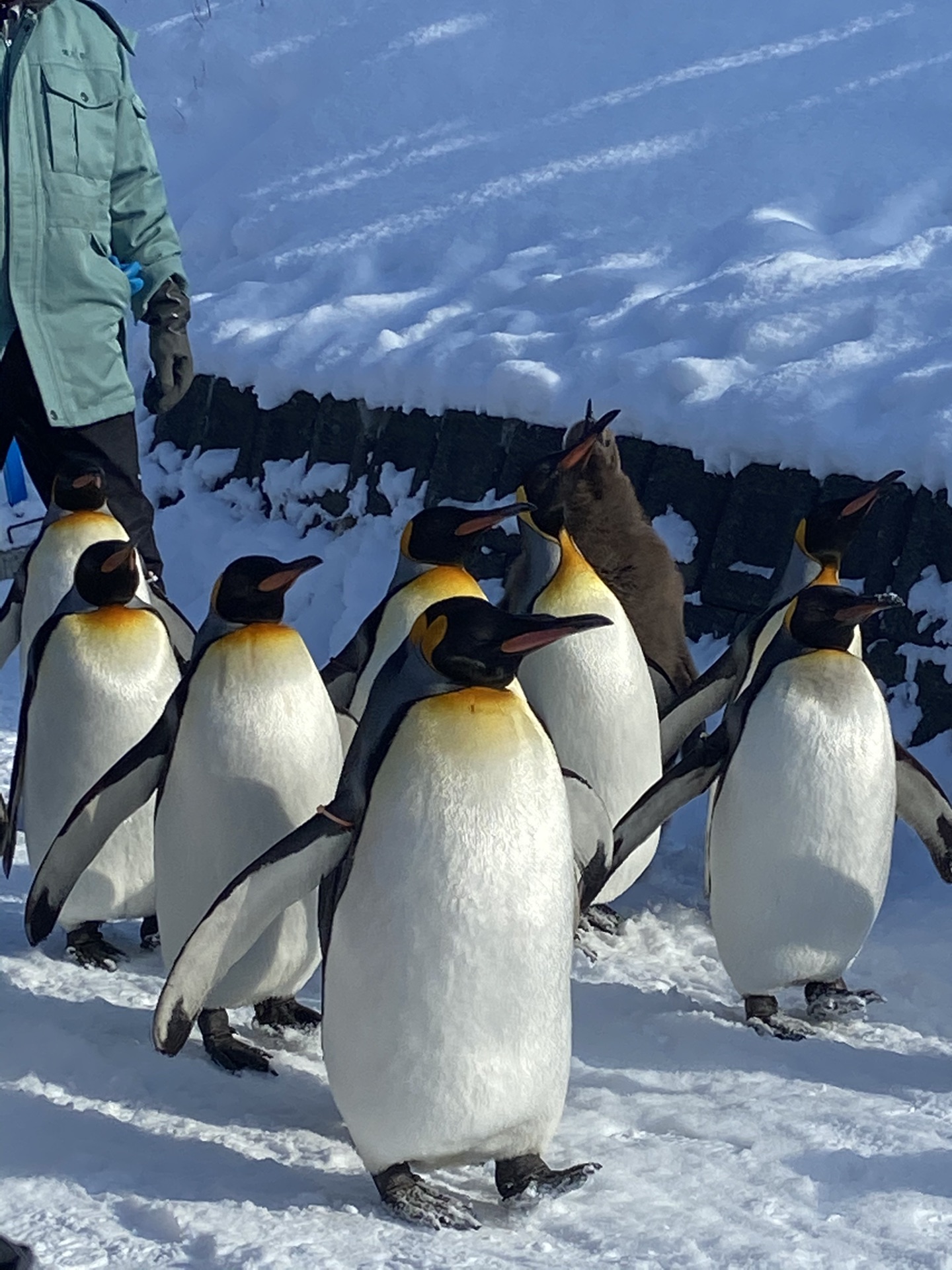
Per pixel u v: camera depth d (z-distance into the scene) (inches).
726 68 387.2
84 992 175.0
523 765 122.0
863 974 188.1
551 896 123.1
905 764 175.8
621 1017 172.7
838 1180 133.0
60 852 158.9
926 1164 133.7
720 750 169.5
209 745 146.6
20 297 239.6
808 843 161.8
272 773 146.1
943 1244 120.0
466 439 307.4
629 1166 135.0
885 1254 118.3
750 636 189.6
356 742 128.4
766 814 162.1
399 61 437.7
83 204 241.6
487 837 120.7
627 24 419.2
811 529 185.9
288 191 413.4
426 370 315.3
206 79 482.0
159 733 154.7
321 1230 121.8
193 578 340.2
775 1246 118.8
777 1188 130.6
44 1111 142.3
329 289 368.8
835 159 343.6
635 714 189.9
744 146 356.5
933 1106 148.5
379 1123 126.3
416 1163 129.8
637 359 290.5
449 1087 123.7
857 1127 142.1
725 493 272.7
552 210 360.2
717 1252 118.3
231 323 367.2
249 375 352.5
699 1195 129.0
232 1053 155.9
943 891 207.9
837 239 317.4
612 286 322.3
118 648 173.2
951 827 176.4
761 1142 139.3
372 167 407.2
